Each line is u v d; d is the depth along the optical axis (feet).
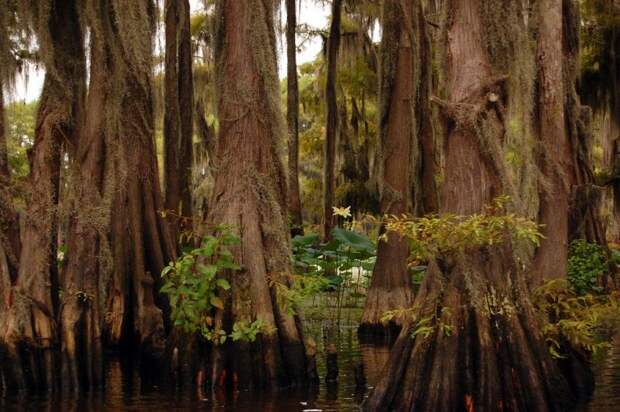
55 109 35.50
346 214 38.22
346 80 93.30
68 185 35.12
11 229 34.17
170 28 62.23
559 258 34.94
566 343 29.71
